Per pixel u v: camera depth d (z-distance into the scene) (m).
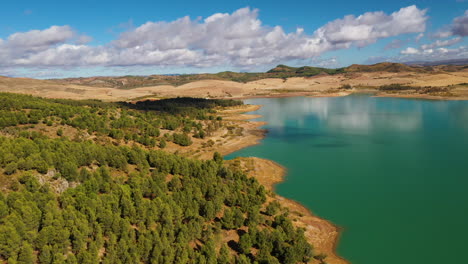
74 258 42.62
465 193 81.00
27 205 49.84
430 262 53.97
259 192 76.06
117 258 46.31
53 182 64.44
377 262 54.22
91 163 80.31
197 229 55.19
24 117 113.44
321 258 54.31
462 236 61.34
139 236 51.34
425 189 84.56
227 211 60.81
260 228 61.28
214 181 78.56
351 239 61.41
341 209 74.25
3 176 60.00
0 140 75.38
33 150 72.75
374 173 98.06
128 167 84.50
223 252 50.09
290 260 50.28
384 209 73.69
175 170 83.75
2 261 42.03
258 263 50.56
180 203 63.12
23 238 44.84
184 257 47.19
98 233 49.47
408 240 60.62
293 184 90.50
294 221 66.69
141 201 60.28
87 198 55.56
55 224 47.66
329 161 111.75
